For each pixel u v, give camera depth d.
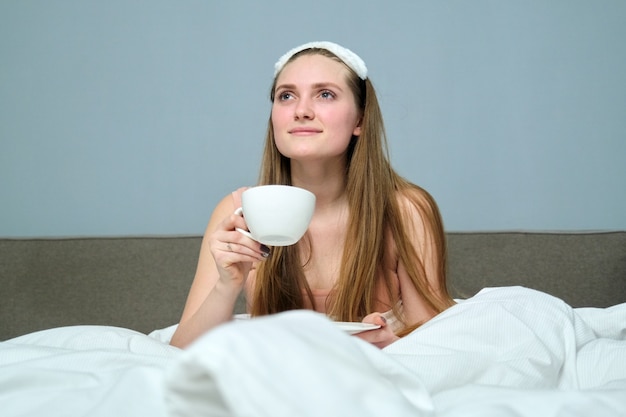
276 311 1.74
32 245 2.25
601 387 0.80
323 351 0.42
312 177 1.65
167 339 1.67
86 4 2.63
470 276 2.14
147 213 2.55
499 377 0.83
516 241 2.15
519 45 2.51
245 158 2.54
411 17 2.55
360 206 1.69
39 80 2.61
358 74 1.64
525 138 2.48
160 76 2.59
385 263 1.75
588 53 2.49
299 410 0.37
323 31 2.57
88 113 2.59
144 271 2.21
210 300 1.34
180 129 2.57
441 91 2.52
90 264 2.22
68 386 0.70
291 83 1.57
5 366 0.73
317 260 1.77
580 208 2.45
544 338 0.94
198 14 2.61
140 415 0.53
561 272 2.12
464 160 2.49
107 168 2.57
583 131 2.47
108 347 0.98
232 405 0.37
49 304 2.20
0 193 2.57
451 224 2.48
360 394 0.42
